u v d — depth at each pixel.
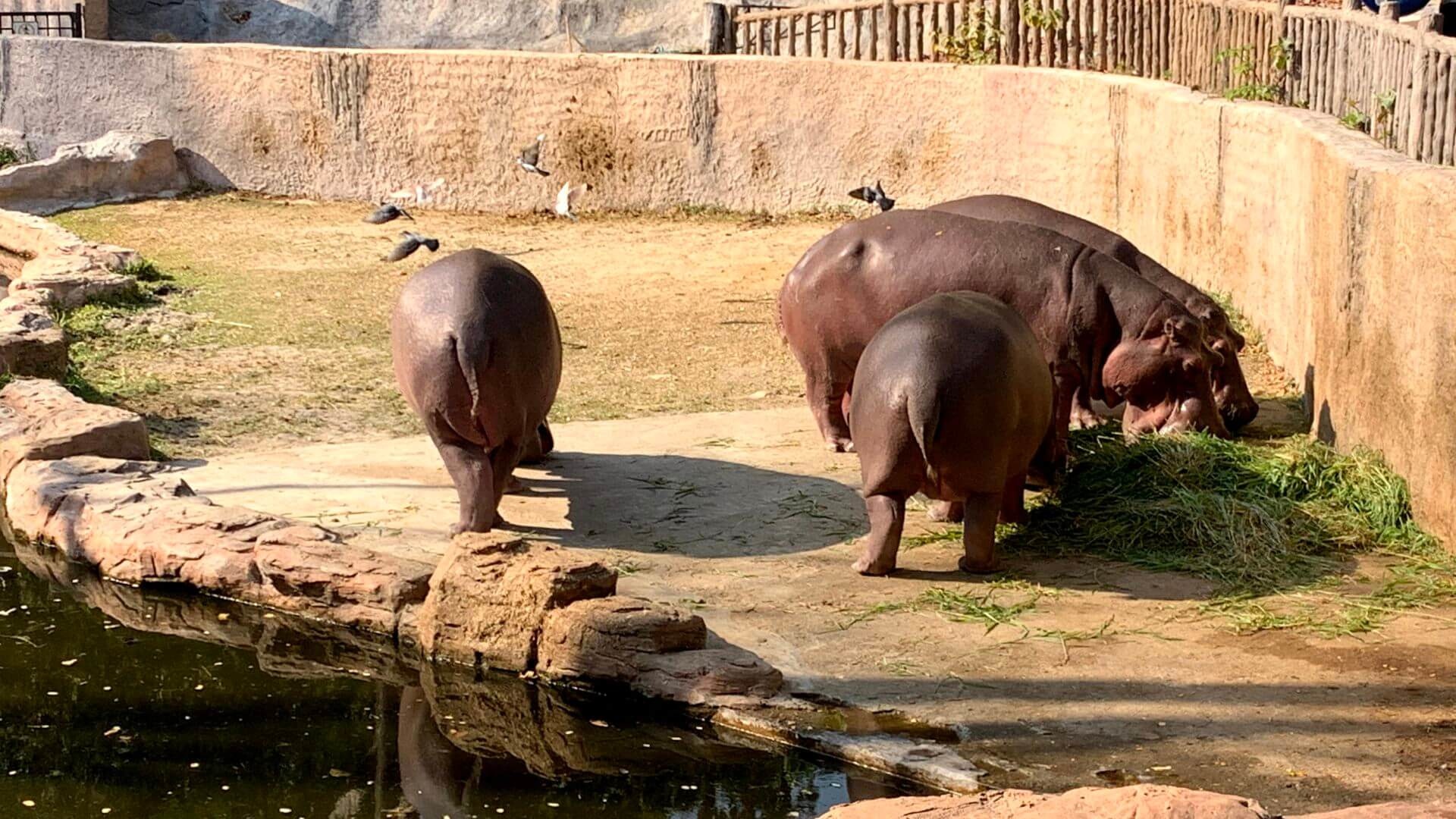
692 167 17.48
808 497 7.98
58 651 6.47
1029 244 8.28
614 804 5.10
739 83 17.14
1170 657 5.97
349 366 11.02
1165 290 8.97
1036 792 4.63
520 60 17.72
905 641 6.15
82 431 8.29
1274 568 6.90
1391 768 5.04
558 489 8.14
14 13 22.17
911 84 16.39
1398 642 6.08
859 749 5.23
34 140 19.55
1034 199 15.41
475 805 5.11
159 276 14.28
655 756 5.46
